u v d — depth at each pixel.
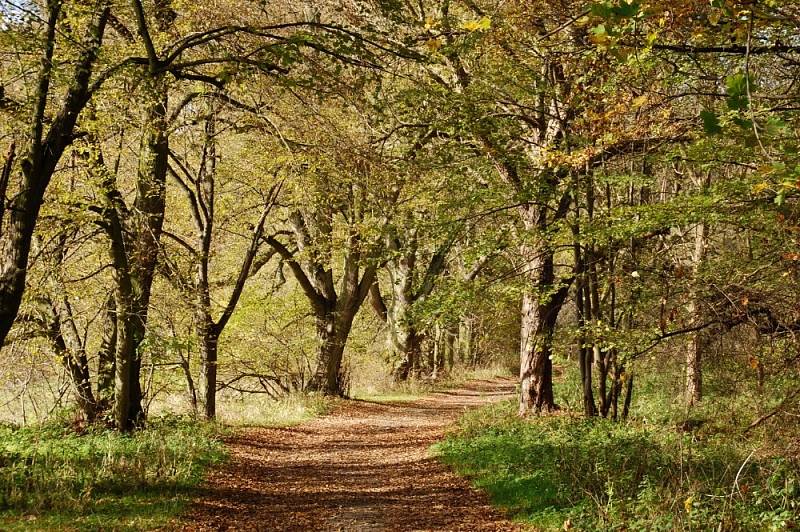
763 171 4.98
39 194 10.21
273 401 26.05
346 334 29.44
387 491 12.26
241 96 15.23
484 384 40.62
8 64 11.95
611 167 14.48
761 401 13.74
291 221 27.66
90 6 10.85
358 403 27.80
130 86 13.13
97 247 15.85
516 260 19.69
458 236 16.16
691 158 11.30
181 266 18.27
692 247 16.47
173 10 13.82
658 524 7.93
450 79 17.66
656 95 11.44
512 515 9.66
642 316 14.09
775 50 9.24
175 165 21.67
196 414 18.59
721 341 11.99
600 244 12.84
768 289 11.05
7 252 10.00
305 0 15.14
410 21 12.02
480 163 16.30
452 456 14.41
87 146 13.69
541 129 16.75
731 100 4.33
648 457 11.08
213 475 12.41
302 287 28.38
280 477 13.39
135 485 10.38
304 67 12.31
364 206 21.16
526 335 19.00
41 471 10.29
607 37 7.00
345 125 16.84
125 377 14.79
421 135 17.41
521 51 13.51
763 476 9.59
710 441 12.78
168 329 18.14
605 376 16.94
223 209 20.78
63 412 15.66
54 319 15.15
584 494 9.48
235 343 26.81
